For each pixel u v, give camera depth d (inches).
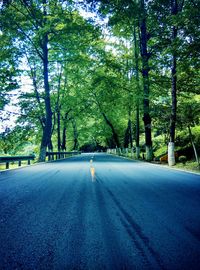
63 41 1229.7
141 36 1210.6
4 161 752.3
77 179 503.8
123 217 236.7
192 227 209.2
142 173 614.9
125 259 151.3
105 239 182.2
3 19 1088.2
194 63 762.2
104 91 1411.2
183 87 1089.4
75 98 1764.3
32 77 1407.5
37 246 170.6
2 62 1194.6
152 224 216.4
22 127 1395.2
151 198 321.1
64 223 219.5
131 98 1254.9
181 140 1110.4
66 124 2292.1
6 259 152.0
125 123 2484.0
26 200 311.1
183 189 386.0
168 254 158.1
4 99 1213.1
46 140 1282.0
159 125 1125.7
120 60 1487.5
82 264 145.3
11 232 197.8
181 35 810.8
